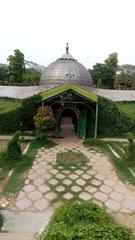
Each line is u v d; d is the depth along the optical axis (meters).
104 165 13.70
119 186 11.01
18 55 55.28
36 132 18.14
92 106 19.98
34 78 52.81
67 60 34.31
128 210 8.94
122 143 18.64
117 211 8.85
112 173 12.52
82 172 12.56
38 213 8.56
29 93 32.44
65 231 4.15
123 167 13.25
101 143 18.02
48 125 17.80
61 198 9.73
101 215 5.17
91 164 13.80
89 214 5.11
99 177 11.96
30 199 9.59
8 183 10.97
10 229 7.50
